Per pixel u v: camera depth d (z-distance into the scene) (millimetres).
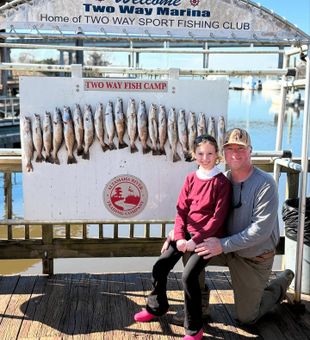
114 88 2922
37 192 3000
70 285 3256
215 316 2846
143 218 3098
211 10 2791
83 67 2914
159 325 2703
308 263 3113
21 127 2908
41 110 2906
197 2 2775
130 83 2924
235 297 2705
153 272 2646
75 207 3041
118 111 2939
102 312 2861
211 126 2996
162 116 2967
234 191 2586
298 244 2891
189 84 2949
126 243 3379
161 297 2668
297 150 15094
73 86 2898
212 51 3271
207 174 2537
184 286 2453
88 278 3389
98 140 2965
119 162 3006
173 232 2619
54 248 3342
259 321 2785
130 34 2773
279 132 3406
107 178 3020
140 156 3008
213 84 2961
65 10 2707
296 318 2826
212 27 2809
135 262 5176
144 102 2949
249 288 2621
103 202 3051
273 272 3516
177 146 3004
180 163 3025
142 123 2961
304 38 2822
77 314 2828
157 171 3031
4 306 2912
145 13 2760
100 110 2932
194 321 2465
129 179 3033
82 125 2932
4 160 3158
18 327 2656
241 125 26203
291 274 2965
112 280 3369
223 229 2592
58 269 4910
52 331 2619
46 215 3039
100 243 3363
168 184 3053
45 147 2943
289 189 3447
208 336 2613
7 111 17719
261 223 2459
